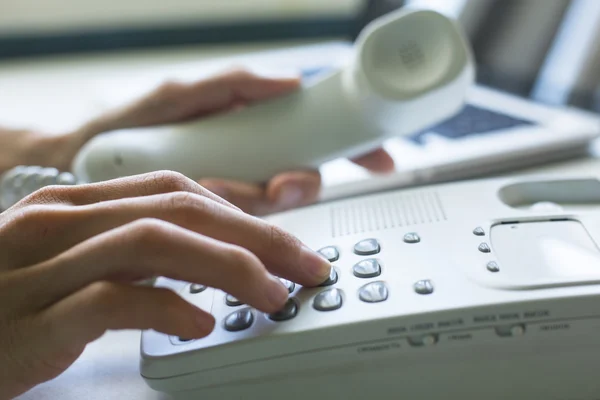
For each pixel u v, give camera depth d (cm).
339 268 25
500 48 61
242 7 93
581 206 32
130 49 92
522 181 32
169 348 23
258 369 23
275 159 36
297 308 23
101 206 23
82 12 89
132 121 42
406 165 40
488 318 22
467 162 40
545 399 24
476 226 27
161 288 22
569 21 54
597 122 47
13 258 23
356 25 90
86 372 27
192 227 23
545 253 25
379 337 22
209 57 86
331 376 23
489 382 23
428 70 34
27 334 22
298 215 31
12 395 23
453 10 67
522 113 50
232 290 22
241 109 38
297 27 95
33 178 36
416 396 23
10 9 87
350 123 35
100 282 21
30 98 70
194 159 36
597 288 22
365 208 30
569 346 23
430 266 24
